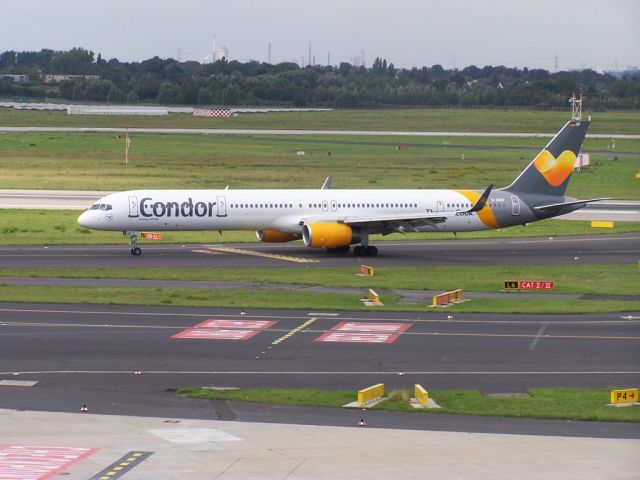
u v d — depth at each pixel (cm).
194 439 14550
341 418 15775
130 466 13338
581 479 12825
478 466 13338
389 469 13225
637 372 19138
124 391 17500
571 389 17775
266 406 16512
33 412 16038
